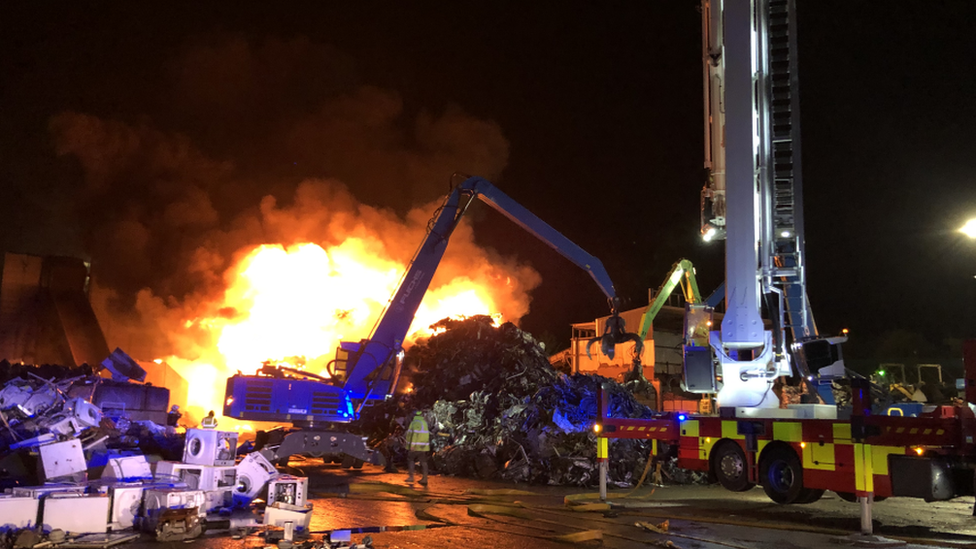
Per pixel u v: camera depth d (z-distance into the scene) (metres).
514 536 8.19
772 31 12.34
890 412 16.12
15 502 6.85
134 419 17.89
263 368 16.41
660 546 7.78
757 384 11.75
